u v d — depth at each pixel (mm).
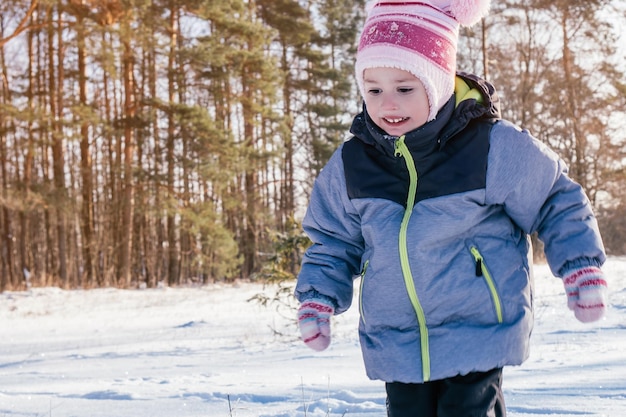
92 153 38844
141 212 28250
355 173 2605
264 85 30969
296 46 40094
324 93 40531
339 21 42688
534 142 2451
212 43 28359
